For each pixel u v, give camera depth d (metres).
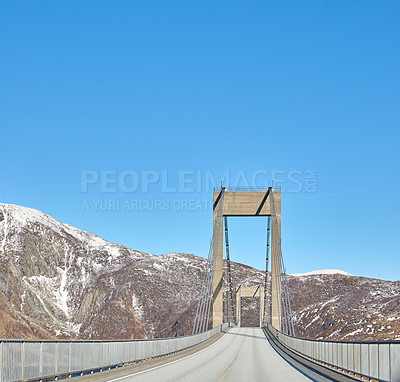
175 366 30.22
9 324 162.75
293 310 197.62
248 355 42.38
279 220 102.19
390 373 18.55
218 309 98.81
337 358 28.58
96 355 25.34
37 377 18.89
